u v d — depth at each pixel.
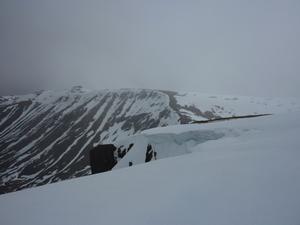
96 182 9.05
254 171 6.64
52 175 99.81
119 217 5.11
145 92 192.75
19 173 109.81
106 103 195.25
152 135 26.53
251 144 12.39
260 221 3.92
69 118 179.62
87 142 129.88
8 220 6.03
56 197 7.59
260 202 4.59
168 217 4.72
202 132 21.45
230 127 20.62
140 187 7.23
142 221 4.73
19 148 147.62
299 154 7.75
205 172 7.57
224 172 7.12
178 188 6.38
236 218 4.16
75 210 6.04
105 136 131.75
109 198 6.61
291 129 15.74
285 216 3.93
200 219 4.39
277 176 5.84
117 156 33.44
